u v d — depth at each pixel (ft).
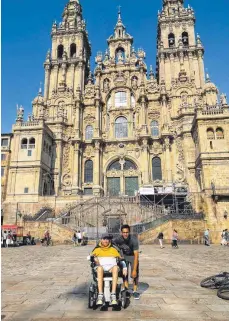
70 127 183.11
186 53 191.31
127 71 197.26
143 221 125.29
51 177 167.22
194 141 151.94
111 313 20.20
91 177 176.76
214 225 118.21
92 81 211.61
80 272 39.99
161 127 176.45
